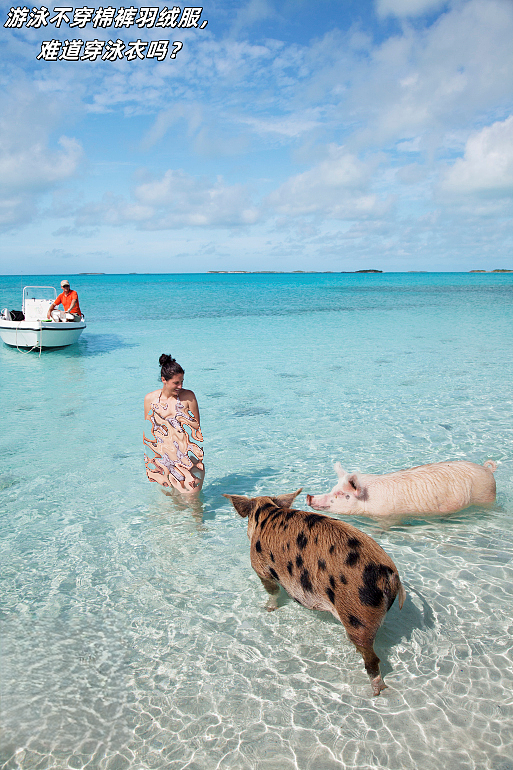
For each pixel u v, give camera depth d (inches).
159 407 201.0
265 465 248.8
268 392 394.3
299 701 111.0
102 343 681.6
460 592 146.4
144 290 2536.9
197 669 121.0
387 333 750.5
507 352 560.1
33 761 98.5
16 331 595.8
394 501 186.7
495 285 2952.8
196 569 163.5
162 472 208.1
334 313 1115.9
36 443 283.4
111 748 101.1
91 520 197.3
